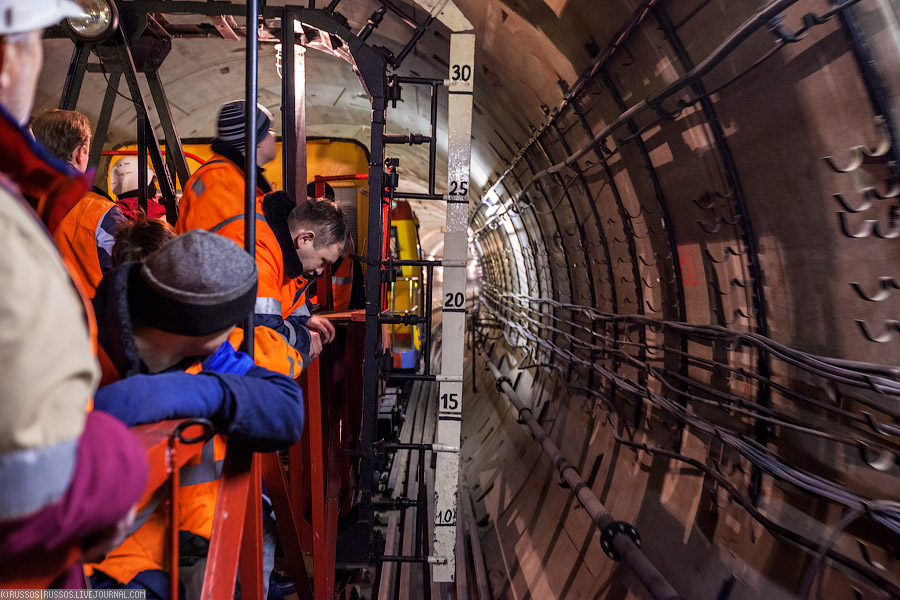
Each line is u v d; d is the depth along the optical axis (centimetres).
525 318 970
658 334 399
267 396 126
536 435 627
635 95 335
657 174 346
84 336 70
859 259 209
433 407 1055
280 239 225
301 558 205
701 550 305
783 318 262
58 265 69
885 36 174
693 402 350
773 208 253
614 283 491
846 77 192
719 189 288
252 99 132
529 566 469
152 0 338
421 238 3011
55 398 64
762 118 240
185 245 118
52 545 68
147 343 126
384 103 333
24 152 74
